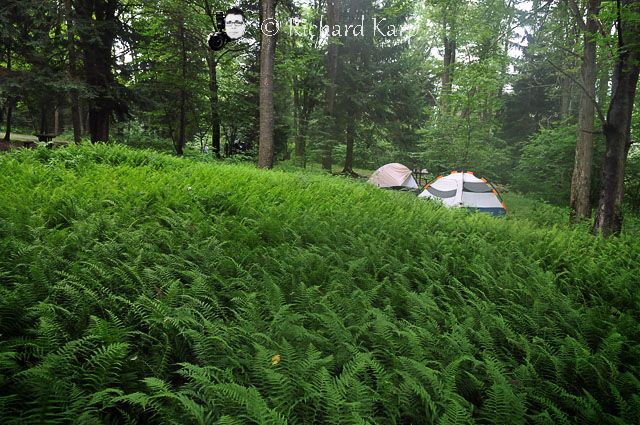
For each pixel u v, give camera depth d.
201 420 2.67
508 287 5.76
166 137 25.28
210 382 2.99
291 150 28.88
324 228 7.47
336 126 27.12
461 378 3.64
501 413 3.07
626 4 8.30
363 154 34.94
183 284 5.01
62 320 3.85
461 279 6.25
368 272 6.14
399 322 4.53
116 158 11.53
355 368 3.25
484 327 4.40
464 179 16.83
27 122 34.53
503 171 24.72
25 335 3.70
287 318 4.13
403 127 30.23
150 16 22.75
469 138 22.88
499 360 3.96
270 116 17.09
